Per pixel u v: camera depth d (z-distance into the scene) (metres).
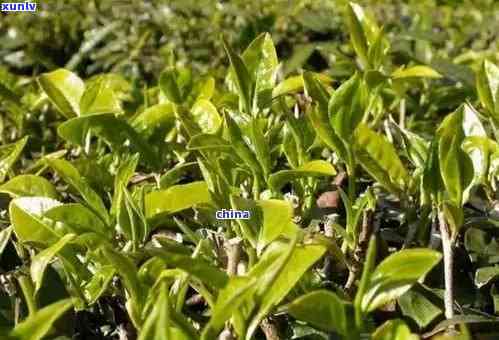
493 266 0.60
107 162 0.73
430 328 0.55
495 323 0.53
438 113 1.08
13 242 0.63
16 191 0.64
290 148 0.68
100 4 2.06
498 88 0.71
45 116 1.01
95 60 1.90
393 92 0.88
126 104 1.06
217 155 0.65
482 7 2.20
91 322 0.60
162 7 1.99
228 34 1.90
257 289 0.46
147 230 0.58
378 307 0.52
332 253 0.57
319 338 0.53
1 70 1.02
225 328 0.48
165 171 0.76
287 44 1.85
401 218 0.67
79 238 0.55
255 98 0.74
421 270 0.47
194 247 0.63
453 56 1.67
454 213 0.56
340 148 0.62
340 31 1.78
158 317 0.41
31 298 0.51
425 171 0.61
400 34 1.33
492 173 0.66
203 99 0.74
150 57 1.83
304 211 0.66
